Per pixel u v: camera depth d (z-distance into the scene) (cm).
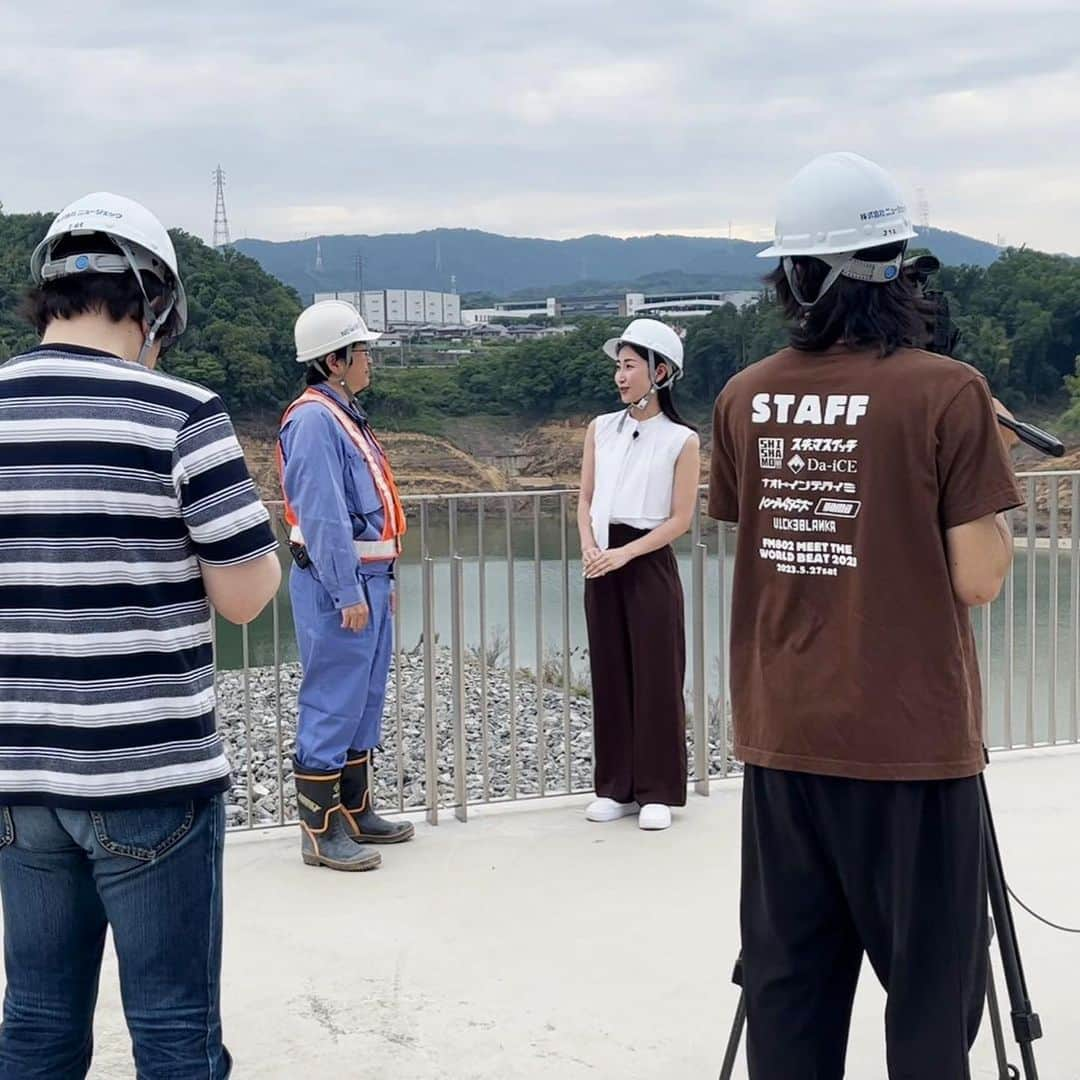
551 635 1330
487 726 529
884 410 218
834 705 225
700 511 525
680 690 486
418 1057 321
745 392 239
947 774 222
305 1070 315
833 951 241
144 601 213
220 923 230
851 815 228
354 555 432
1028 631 577
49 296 222
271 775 898
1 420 213
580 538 495
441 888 429
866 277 224
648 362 482
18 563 212
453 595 496
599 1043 325
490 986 357
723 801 520
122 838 214
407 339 7469
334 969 369
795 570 230
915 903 225
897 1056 230
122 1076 313
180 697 217
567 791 536
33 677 212
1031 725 580
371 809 476
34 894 224
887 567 220
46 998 228
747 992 246
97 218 221
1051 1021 333
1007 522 227
